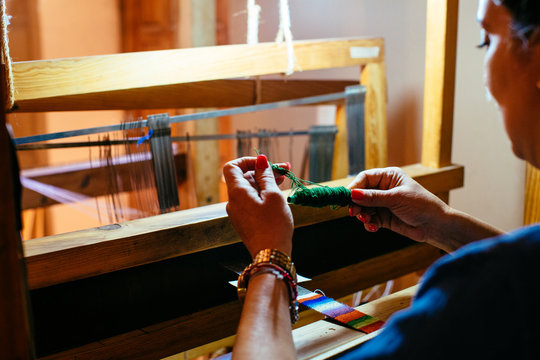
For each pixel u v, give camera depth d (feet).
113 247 2.55
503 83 1.51
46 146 3.35
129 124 3.25
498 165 5.49
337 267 3.66
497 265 1.15
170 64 3.28
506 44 1.47
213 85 4.33
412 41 6.06
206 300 3.06
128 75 3.16
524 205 5.14
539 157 1.52
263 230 1.91
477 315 1.14
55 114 10.21
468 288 1.17
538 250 1.13
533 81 1.43
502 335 1.12
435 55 3.80
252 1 3.63
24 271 1.58
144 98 4.05
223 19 8.52
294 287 1.86
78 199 6.29
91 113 10.31
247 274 1.89
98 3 10.13
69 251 2.43
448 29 3.71
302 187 2.41
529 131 1.50
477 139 5.66
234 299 3.12
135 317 2.83
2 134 1.31
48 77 2.91
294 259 3.43
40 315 2.52
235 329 3.02
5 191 1.32
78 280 2.61
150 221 2.84
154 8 9.32
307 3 7.29
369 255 3.84
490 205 5.67
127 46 10.22
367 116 4.40
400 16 6.14
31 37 10.12
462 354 1.14
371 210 2.67
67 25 10.27
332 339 2.23
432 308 1.21
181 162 7.59
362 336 2.24
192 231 2.80
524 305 1.11
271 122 8.37
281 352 1.59
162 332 2.74
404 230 2.68
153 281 2.85
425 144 4.03
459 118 5.82
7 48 2.58
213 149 7.77
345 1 6.77
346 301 5.26
